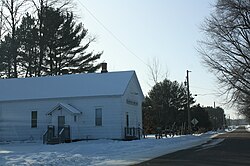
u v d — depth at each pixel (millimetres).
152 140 37656
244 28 41156
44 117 40969
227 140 42594
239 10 39969
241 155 21812
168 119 71625
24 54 59812
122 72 43875
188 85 62375
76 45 61562
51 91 42250
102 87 40969
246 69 42500
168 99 76375
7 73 61469
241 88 43750
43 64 60312
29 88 43906
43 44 58594
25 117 41625
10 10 57094
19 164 16875
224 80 44312
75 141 38812
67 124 39219
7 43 58188
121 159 20438
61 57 61500
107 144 30203
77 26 62812
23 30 58188
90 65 64062
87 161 19250
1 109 42500
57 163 17781
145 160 19781
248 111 64812
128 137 39625
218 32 42625
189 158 20516
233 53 43000
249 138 48250
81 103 40156
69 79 44250
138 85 45812
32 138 41062
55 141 36469
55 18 58719
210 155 22156
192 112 93375
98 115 39562
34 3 58188
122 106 39281
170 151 26172
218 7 40844
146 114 70125
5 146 33188
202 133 79000
